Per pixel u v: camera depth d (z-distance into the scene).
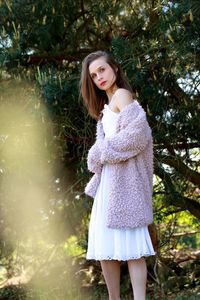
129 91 2.60
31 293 4.57
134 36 3.96
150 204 2.51
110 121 2.57
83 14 4.03
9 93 3.78
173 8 3.42
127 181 2.45
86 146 4.14
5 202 4.27
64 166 4.40
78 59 4.18
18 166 4.16
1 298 4.59
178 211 4.63
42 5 3.73
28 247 4.63
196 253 5.66
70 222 4.39
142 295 2.43
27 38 3.86
